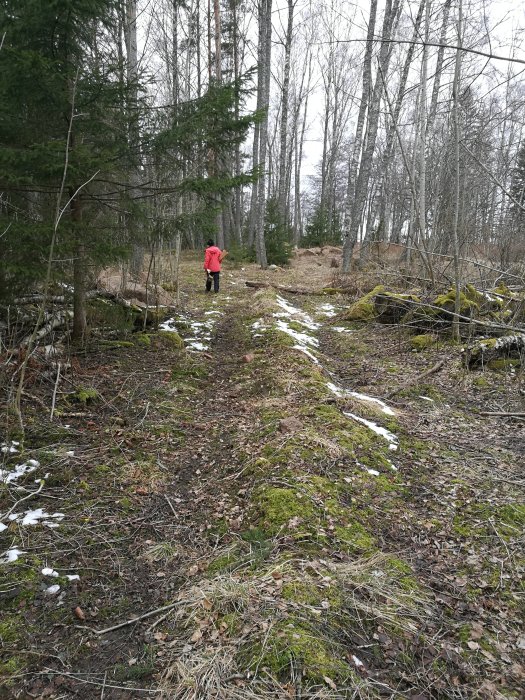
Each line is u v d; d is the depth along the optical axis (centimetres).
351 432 492
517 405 603
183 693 213
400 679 230
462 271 991
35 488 377
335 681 217
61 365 571
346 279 1484
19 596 273
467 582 304
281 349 768
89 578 294
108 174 595
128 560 314
